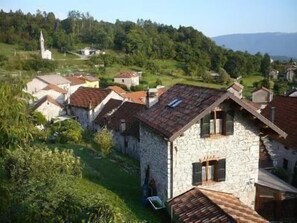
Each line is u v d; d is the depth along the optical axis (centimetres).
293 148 2747
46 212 1463
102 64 13262
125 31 17988
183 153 1973
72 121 4825
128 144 4069
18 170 1981
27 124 1917
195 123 1964
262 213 2205
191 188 2022
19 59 12094
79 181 2409
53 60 12925
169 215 1955
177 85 2447
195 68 13350
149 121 2217
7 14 17612
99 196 1566
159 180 2108
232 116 2045
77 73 11356
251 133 2112
